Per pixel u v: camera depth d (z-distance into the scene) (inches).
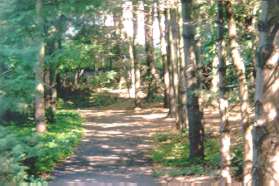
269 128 155.6
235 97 465.1
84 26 1029.2
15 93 559.5
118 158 747.4
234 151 522.9
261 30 155.7
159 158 719.7
